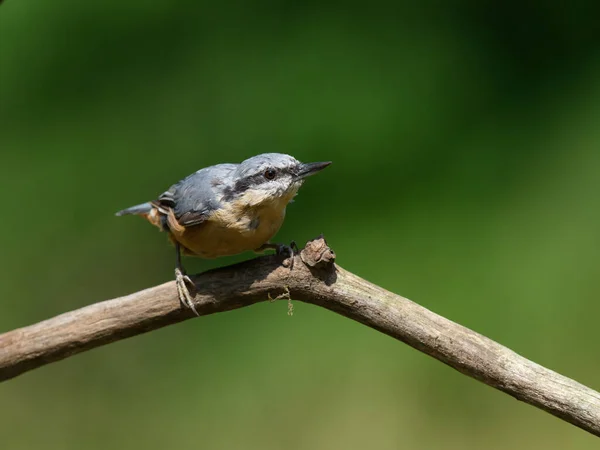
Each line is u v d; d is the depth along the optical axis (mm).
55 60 13805
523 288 11133
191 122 12906
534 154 12352
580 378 10312
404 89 13031
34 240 12336
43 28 14094
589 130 12328
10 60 13844
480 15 13664
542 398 5898
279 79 13125
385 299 6242
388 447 9992
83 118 13195
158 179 12453
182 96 13148
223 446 10156
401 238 11836
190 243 7320
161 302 6590
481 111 12852
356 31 13523
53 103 13414
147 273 12242
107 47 13820
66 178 12734
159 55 13609
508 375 5965
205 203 7008
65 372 11312
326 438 10078
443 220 11930
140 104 13203
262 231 7156
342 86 13031
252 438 10227
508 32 13492
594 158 12070
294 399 10508
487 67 13195
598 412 5746
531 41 13367
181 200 7262
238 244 7227
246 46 13453
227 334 11430
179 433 10375
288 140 12648
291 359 10922
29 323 11750
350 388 10523
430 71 13180
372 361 10719
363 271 11555
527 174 12211
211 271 6582
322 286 6340
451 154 12531
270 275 6418
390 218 12055
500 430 10008
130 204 12438
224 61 13352
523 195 12023
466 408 10219
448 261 11523
